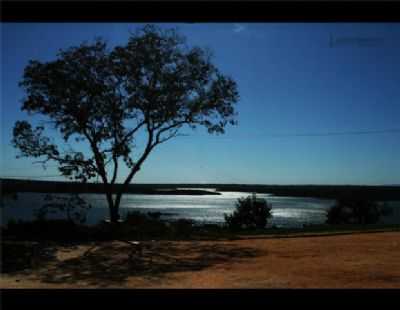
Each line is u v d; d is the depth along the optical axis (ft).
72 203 87.51
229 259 49.03
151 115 84.23
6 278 38.40
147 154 86.48
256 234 79.05
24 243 62.08
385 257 47.62
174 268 43.21
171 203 513.86
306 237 72.69
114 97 83.51
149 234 77.66
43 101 81.51
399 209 248.93
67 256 52.26
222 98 87.15
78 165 83.76
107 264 46.26
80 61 82.23
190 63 84.69
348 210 131.34
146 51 82.58
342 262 44.39
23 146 82.17
